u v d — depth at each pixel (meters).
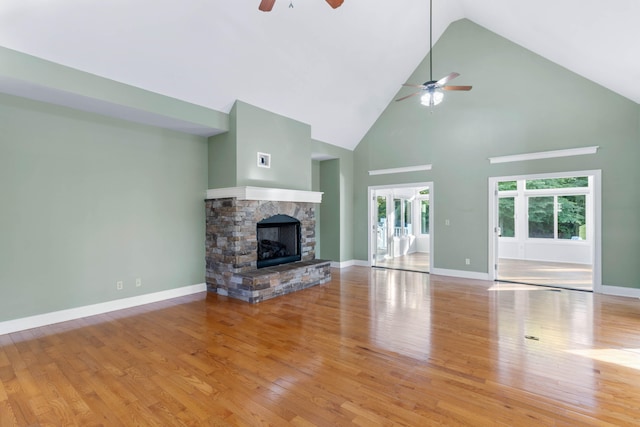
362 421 1.85
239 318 3.68
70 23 2.90
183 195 4.77
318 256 7.43
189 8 3.33
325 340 3.04
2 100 3.22
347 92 5.80
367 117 6.81
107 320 3.62
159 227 4.48
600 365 2.51
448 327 3.36
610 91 4.64
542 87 5.16
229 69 4.15
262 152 5.00
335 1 2.48
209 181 5.05
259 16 3.78
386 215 8.23
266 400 2.07
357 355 2.71
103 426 1.83
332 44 4.70
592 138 4.77
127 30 3.19
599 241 4.75
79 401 2.07
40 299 3.45
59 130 3.59
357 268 7.03
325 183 7.34
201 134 4.90
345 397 2.10
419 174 6.50
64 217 3.62
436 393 2.14
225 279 4.71
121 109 3.74
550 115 5.09
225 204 4.70
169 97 4.02
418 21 5.33
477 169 5.79
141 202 4.29
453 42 5.96
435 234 6.29
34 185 3.41
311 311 3.94
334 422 1.85
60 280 3.58
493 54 5.59
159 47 3.48
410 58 6.04
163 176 4.53
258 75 4.47
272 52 4.29
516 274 6.29
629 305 4.12
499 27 5.22
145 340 3.05
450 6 5.44
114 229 4.03
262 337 3.11
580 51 4.14
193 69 3.89
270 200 4.93
